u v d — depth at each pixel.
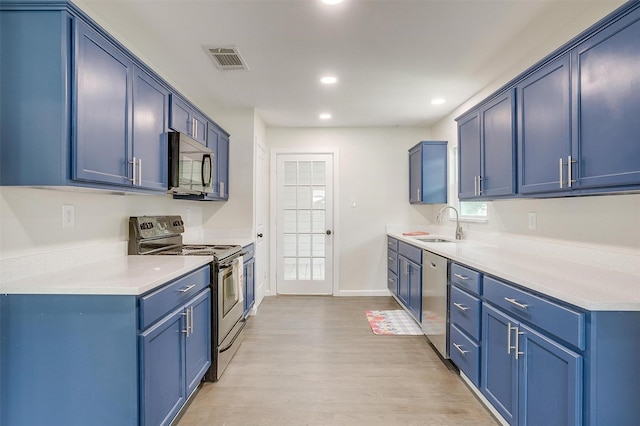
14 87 1.43
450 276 2.55
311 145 4.69
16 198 1.57
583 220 2.01
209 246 3.09
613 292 1.38
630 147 1.37
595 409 1.26
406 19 2.04
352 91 3.28
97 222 2.13
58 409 1.45
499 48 2.41
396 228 4.68
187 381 1.95
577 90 1.65
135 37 2.25
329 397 2.18
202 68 2.74
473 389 2.24
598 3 1.88
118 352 1.44
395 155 4.68
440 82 3.04
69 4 1.42
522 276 1.69
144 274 1.71
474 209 3.62
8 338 1.44
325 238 4.72
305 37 2.26
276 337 3.18
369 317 3.76
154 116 2.16
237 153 3.88
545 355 1.47
